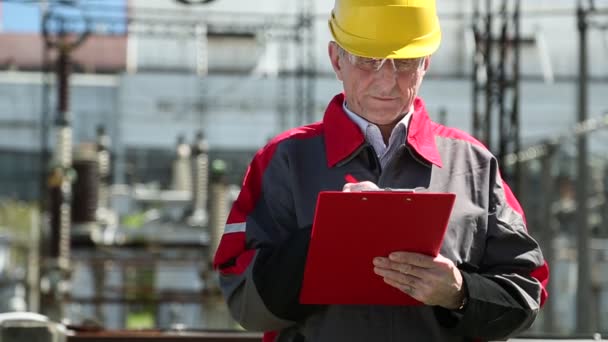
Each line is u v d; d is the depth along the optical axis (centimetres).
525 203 2402
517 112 1697
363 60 389
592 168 2522
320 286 368
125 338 751
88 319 809
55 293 1953
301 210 395
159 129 2627
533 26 2812
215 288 1980
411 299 372
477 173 404
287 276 369
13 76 2742
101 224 2136
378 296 371
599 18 2747
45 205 2205
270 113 2630
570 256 2495
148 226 2156
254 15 2394
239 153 2622
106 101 2645
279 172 403
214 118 2634
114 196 2341
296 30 2358
